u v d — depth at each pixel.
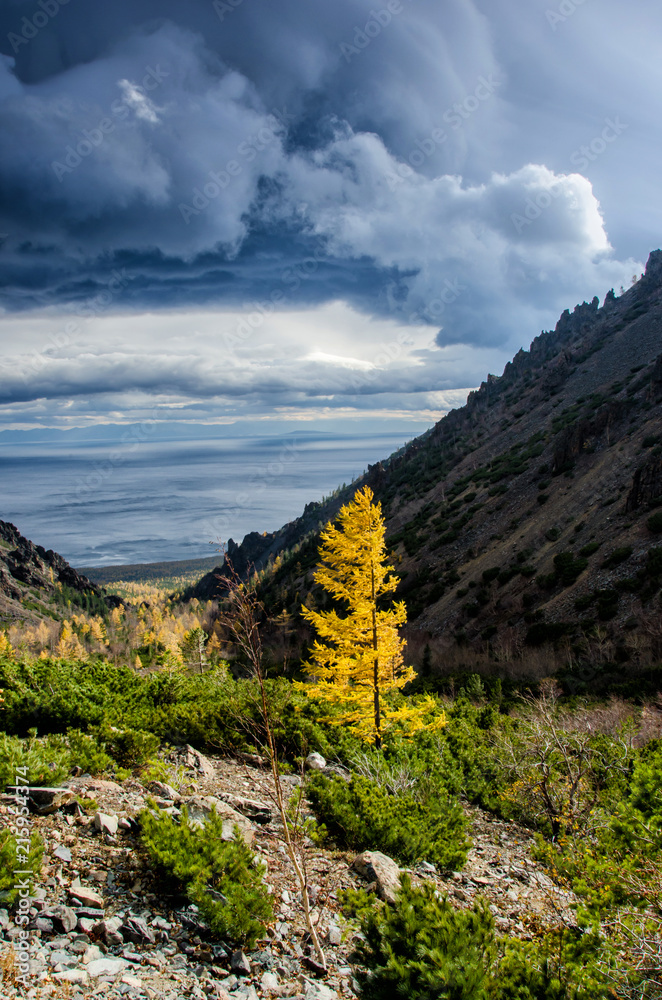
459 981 3.89
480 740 15.62
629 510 57.53
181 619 120.12
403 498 128.12
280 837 7.64
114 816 7.00
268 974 4.74
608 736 14.82
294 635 62.44
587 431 85.19
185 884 5.42
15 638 109.12
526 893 7.69
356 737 13.78
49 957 4.35
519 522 77.06
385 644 14.10
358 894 5.70
